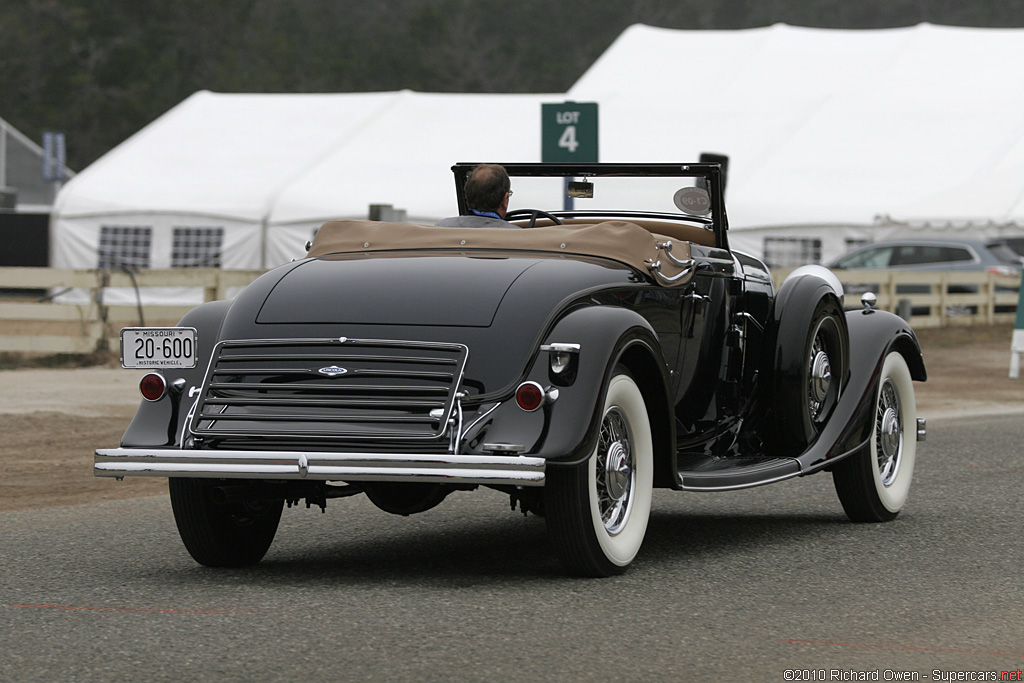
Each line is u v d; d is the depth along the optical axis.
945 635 13.25
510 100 109.00
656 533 19.42
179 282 51.84
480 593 14.92
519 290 15.27
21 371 44.16
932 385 48.12
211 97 112.62
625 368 15.84
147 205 92.06
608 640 12.83
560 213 20.53
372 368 14.82
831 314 19.94
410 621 13.52
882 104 105.81
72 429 31.86
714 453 19.95
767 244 90.94
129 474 14.78
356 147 100.44
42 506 22.30
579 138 39.47
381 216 46.84
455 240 16.89
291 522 20.56
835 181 94.50
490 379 14.64
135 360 15.55
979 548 18.09
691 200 19.67
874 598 14.86
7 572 16.36
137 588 15.31
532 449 14.20
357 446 14.55
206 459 14.58
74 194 93.00
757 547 18.14
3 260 103.88
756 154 99.00
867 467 20.05
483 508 21.98
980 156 95.38
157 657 12.13
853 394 20.03
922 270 77.12
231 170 97.38
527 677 11.55
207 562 16.66
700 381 18.81
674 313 17.59
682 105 108.38
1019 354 50.94
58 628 13.27
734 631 13.27
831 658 12.33
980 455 28.48
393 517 21.05
